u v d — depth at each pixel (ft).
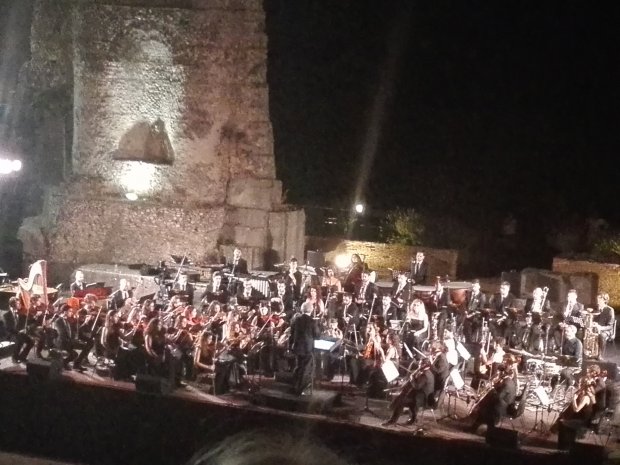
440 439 74.74
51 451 84.33
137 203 115.03
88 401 83.61
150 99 114.52
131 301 90.99
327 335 87.20
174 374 84.28
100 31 114.42
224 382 82.84
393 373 76.13
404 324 88.38
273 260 113.70
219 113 113.91
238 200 114.62
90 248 115.85
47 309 91.20
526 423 80.48
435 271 125.90
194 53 112.88
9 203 128.88
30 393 85.25
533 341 89.10
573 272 115.03
